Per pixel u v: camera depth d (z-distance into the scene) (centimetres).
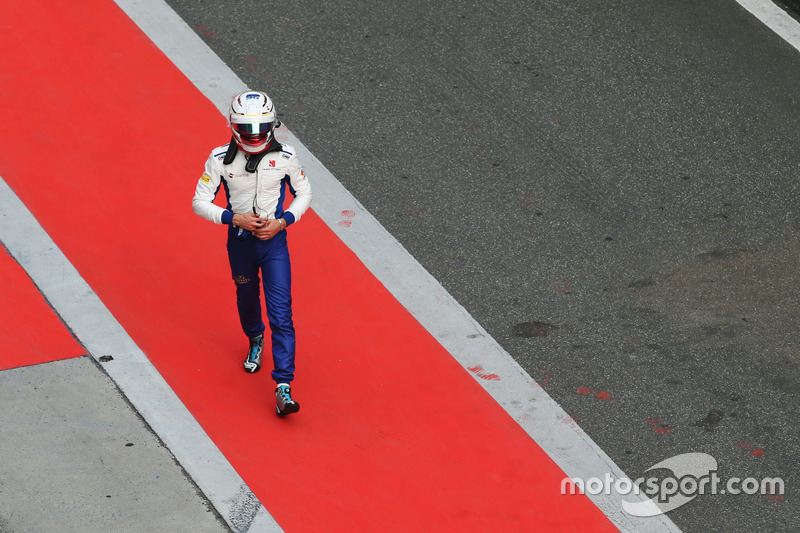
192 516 1037
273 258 1111
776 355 1252
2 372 1162
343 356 1226
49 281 1278
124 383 1170
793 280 1348
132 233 1351
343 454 1117
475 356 1236
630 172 1487
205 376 1191
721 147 1532
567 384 1211
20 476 1056
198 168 1447
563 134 1538
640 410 1185
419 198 1435
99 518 1024
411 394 1188
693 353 1250
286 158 1085
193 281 1302
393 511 1063
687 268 1358
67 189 1398
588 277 1341
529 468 1116
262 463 1099
